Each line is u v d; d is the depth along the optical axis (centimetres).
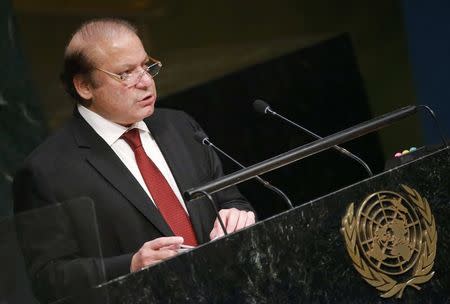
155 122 744
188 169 730
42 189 700
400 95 1311
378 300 620
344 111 1301
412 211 637
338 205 613
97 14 1189
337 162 1280
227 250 578
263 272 586
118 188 702
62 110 1162
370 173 653
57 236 557
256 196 1255
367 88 1316
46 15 1161
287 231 596
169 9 1248
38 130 1029
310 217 604
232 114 1266
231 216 685
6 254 548
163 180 720
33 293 550
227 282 575
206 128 1261
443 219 648
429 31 1252
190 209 715
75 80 725
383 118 682
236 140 1262
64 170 704
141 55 717
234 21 1278
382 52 1316
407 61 1309
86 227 562
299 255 598
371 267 618
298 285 595
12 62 1029
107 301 544
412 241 634
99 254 564
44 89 1157
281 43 1293
